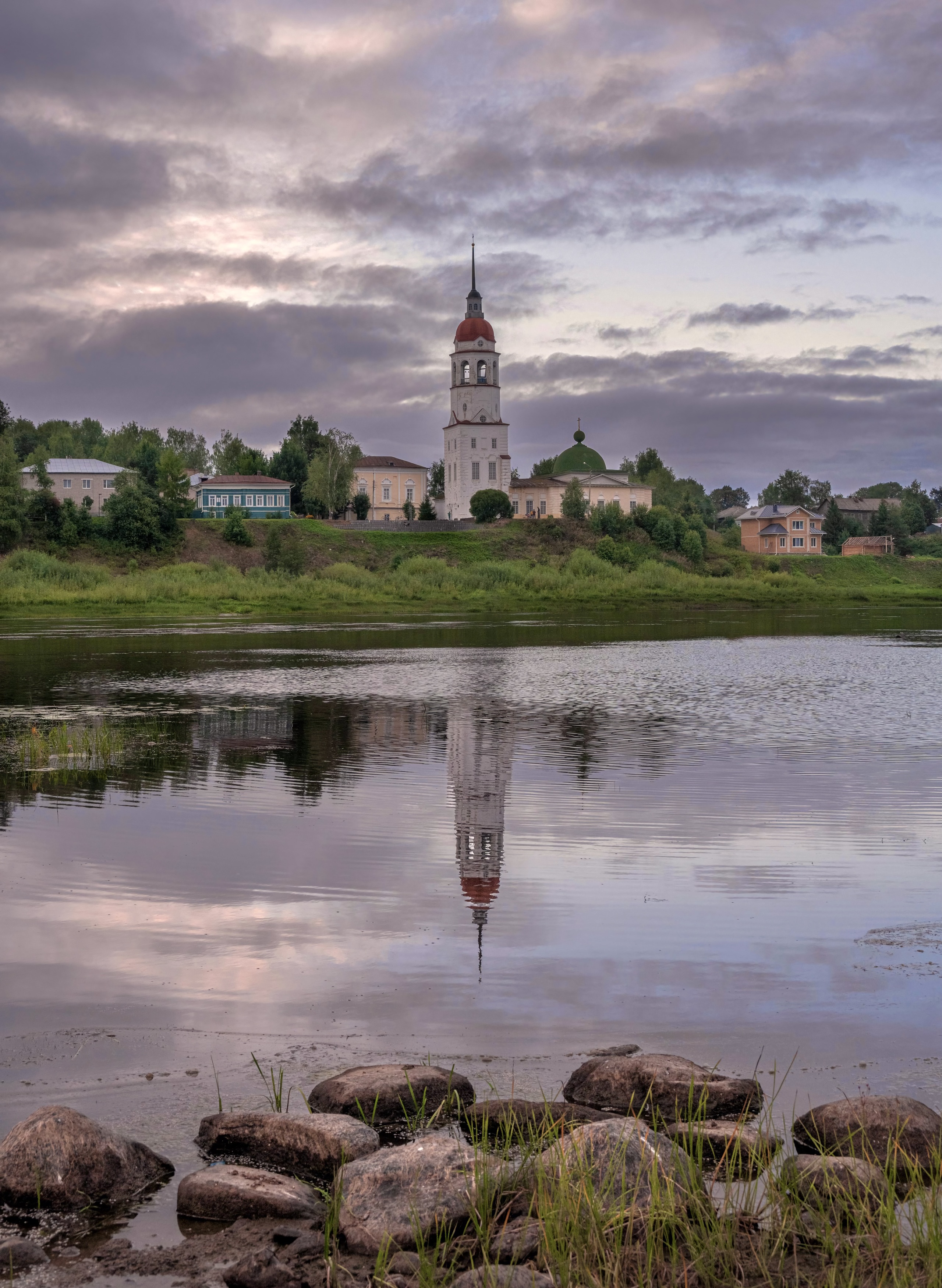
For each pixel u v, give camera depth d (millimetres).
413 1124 8039
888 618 90625
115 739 27344
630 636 68812
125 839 17203
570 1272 6129
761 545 167500
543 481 155125
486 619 87250
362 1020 9953
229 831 17734
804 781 22125
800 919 13062
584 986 10836
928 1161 7387
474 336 152375
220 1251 6582
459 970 11305
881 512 175375
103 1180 7219
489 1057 9172
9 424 148000
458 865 15602
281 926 12805
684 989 10734
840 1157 7246
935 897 14031
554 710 33750
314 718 32000
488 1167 7043
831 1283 6102
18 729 29641
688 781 22156
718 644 61500
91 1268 6441
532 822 18406
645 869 15406
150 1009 10211
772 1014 10094
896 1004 10336
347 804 19953
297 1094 8477
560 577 117312
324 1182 7418
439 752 25828
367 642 63500
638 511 146625
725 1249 6465
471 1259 6398
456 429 153500
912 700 36000
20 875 15047
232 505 146500
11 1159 7262
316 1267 6414
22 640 65125
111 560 118562
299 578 110000
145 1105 8320
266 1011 10195
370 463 162625
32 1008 10227
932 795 20672
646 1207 6770
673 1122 8047
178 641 64312
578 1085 8500
